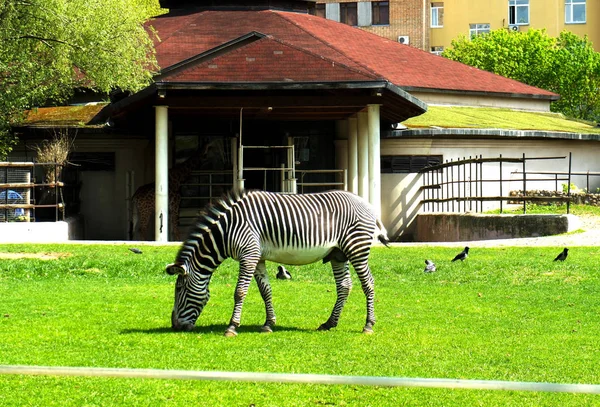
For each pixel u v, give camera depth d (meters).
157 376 9.38
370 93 29.73
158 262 23.11
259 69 29.30
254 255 14.06
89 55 32.22
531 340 14.11
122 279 21.09
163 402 10.91
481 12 75.75
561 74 60.91
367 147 33.47
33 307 16.95
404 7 74.75
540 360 12.79
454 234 32.75
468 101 44.72
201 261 14.30
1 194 30.45
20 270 21.80
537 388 8.98
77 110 37.66
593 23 75.12
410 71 44.03
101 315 16.16
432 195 36.62
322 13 76.00
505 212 33.81
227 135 37.06
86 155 36.78
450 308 16.94
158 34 41.72
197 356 12.77
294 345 13.47
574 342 13.98
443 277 20.88
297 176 37.53
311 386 11.58
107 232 36.78
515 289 19.25
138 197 33.38
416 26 74.75
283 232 14.12
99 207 36.84
